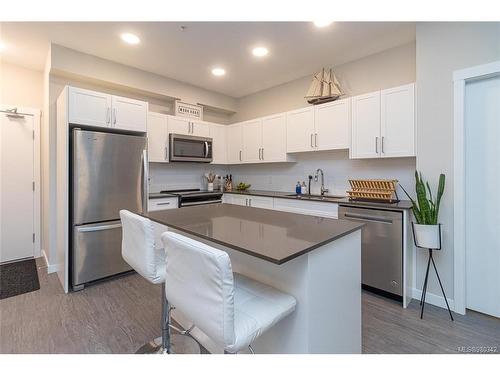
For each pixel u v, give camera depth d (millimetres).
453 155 2219
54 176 3088
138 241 1474
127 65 3441
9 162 3445
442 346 1773
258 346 1452
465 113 2217
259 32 2656
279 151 3838
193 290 1017
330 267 1371
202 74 3779
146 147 3150
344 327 1480
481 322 2078
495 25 2018
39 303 2383
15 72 3428
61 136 2801
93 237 2750
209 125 4383
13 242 3496
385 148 2721
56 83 3094
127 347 1771
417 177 2281
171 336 1880
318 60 3314
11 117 3432
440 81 2291
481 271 2197
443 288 2307
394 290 2398
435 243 2156
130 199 3014
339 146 3131
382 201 2725
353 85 3326
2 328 1990
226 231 1470
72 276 2678
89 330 1972
